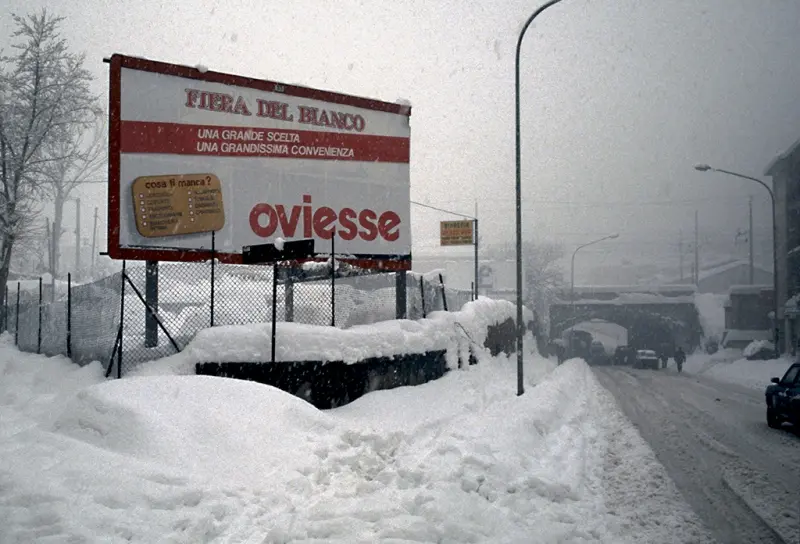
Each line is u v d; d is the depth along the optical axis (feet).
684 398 71.00
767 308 181.16
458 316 63.00
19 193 88.89
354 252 58.65
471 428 36.32
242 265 52.08
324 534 19.44
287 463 25.80
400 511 21.56
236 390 30.04
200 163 51.21
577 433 42.78
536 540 19.75
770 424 47.37
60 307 52.95
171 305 52.90
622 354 183.73
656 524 22.91
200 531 19.08
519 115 54.90
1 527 17.74
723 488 28.35
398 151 61.67
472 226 126.00
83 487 20.77
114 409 26.55
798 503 25.89
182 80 50.88
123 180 47.98
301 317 50.60
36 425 29.25
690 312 216.95
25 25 90.79
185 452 24.82
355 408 41.86
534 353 132.16
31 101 90.07
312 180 56.65
